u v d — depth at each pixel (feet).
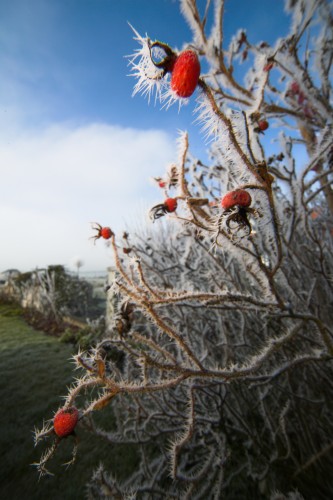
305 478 4.95
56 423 2.14
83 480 6.96
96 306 35.65
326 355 3.31
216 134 2.17
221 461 4.96
